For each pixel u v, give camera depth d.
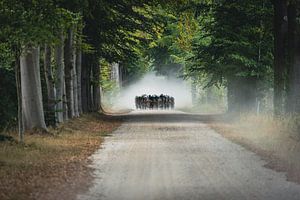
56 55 57.59
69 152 37.03
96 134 53.03
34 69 46.62
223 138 48.19
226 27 68.38
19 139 38.50
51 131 49.12
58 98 57.59
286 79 50.84
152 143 44.41
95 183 25.91
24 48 37.84
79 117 70.88
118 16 74.56
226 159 34.09
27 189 23.27
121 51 83.56
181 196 22.70
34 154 33.97
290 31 48.91
